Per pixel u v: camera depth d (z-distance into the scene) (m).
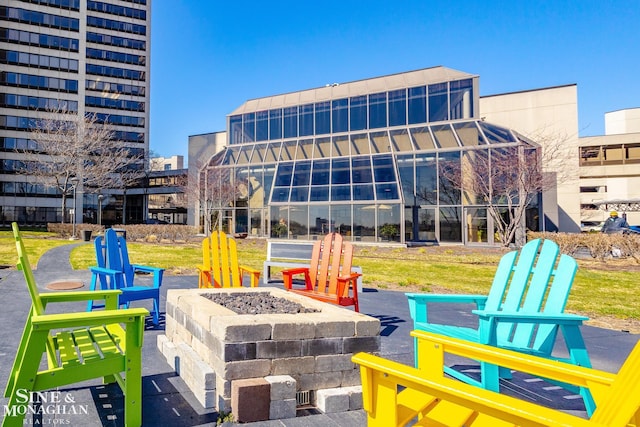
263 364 2.97
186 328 3.76
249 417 2.76
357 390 3.11
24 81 46.75
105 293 3.33
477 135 25.19
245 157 32.81
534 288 3.54
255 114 35.72
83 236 23.58
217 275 5.94
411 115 29.12
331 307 3.92
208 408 2.96
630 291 9.32
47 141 33.38
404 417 1.79
